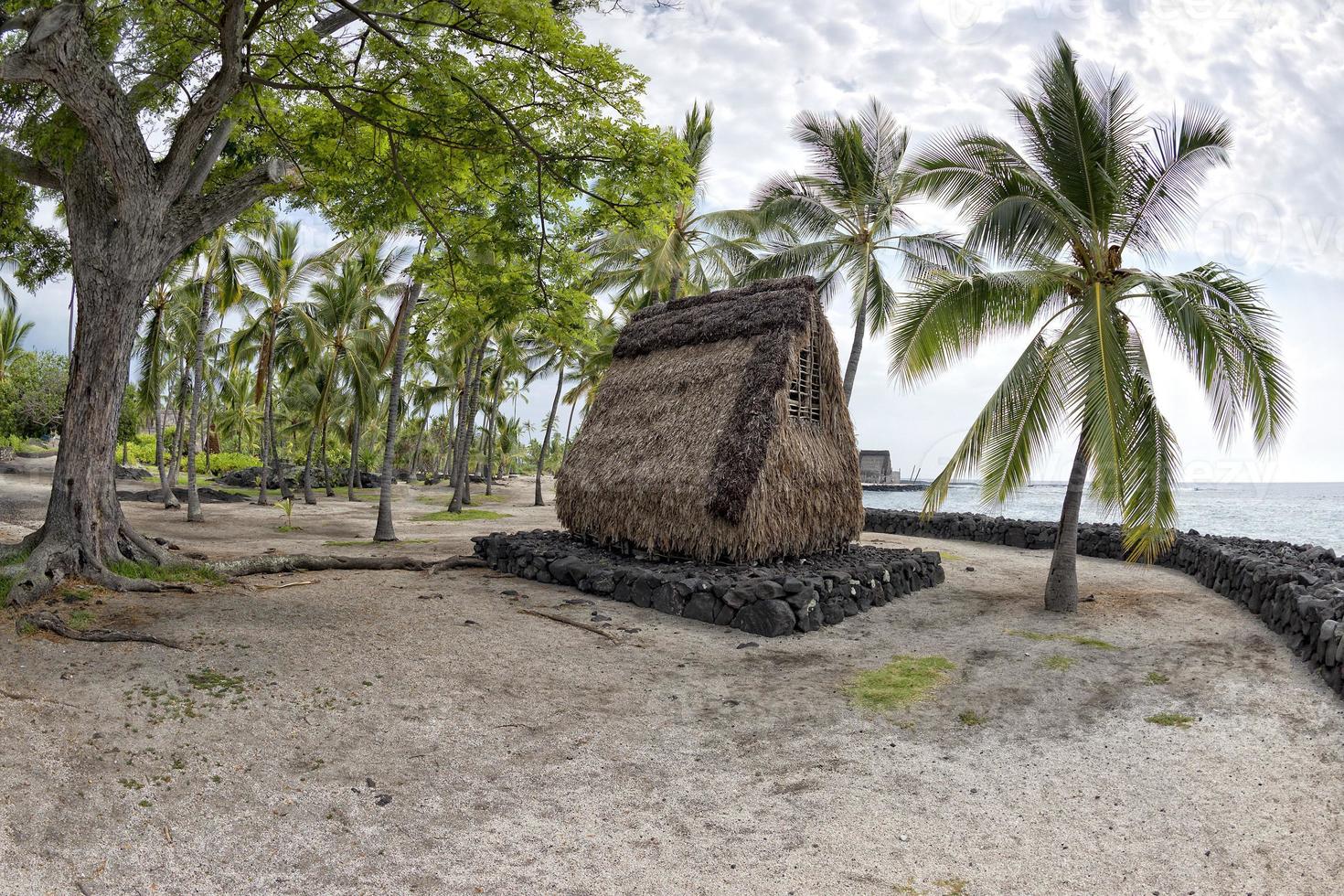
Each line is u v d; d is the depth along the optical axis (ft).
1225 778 18.56
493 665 26.37
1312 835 15.71
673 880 14.35
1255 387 32.89
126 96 30.40
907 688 25.70
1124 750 20.57
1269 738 20.77
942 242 65.00
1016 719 23.07
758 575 35.94
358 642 26.99
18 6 29.09
